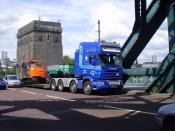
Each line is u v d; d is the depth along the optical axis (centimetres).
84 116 1455
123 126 1189
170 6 2595
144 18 2791
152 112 1534
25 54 7906
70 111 1625
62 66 3353
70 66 3212
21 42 8238
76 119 1376
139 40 2866
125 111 1591
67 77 3244
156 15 2778
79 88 2952
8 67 11406
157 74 2706
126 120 1322
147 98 2291
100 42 2784
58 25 7800
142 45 2925
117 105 1859
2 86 3772
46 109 1717
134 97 2406
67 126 1212
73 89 3064
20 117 1450
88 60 2856
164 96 2434
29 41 7712
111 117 1411
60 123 1281
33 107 1814
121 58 2856
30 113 1575
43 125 1243
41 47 7538
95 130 1127
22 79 4691
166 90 2684
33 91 3319
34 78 4447
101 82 2744
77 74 2991
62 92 3150
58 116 1468
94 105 1877
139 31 2825
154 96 2448
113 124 1237
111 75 2770
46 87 3744
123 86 2958
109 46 2805
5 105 1931
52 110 1673
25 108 1770
